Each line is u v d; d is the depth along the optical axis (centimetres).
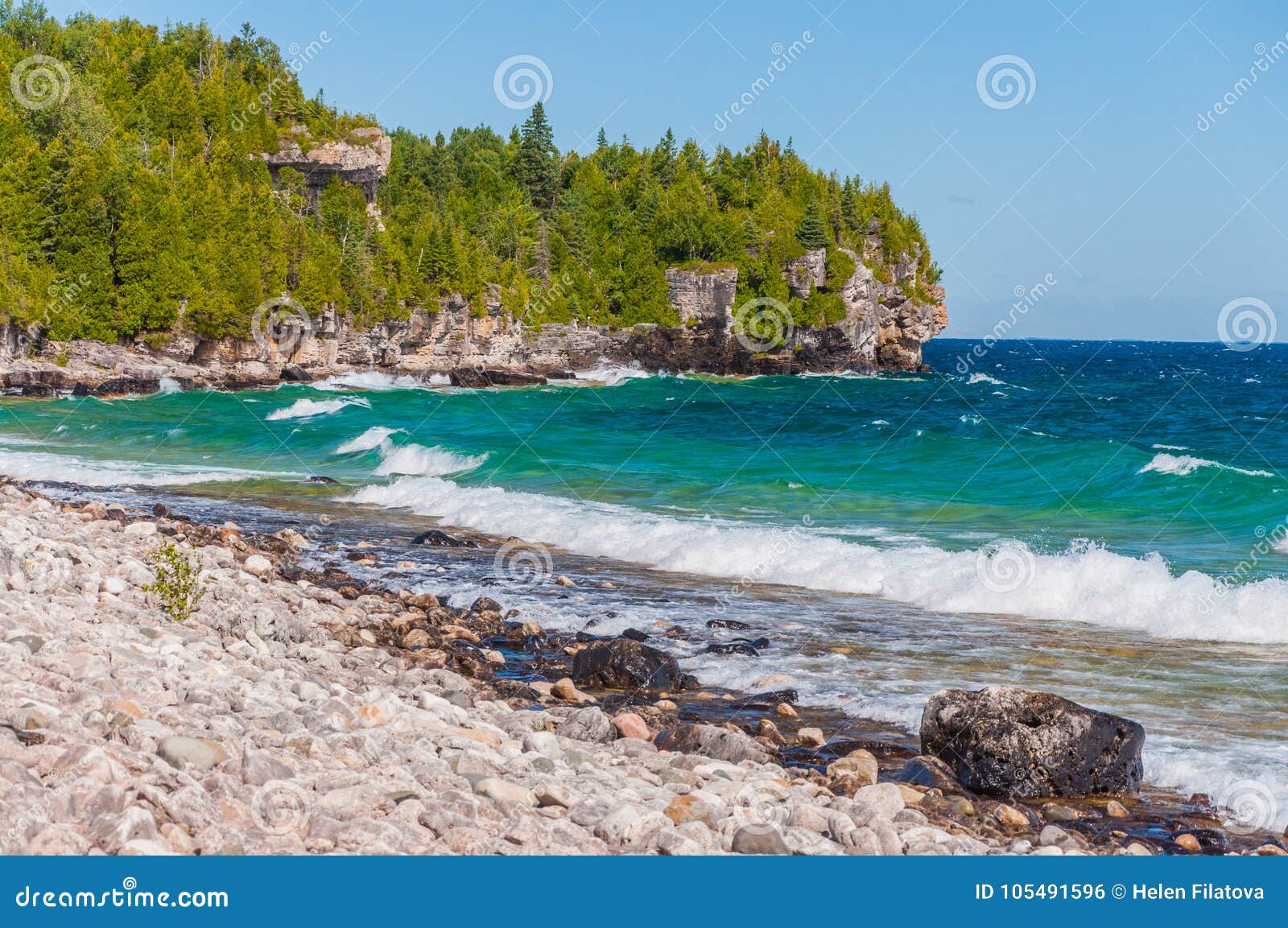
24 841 566
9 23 15438
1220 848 866
